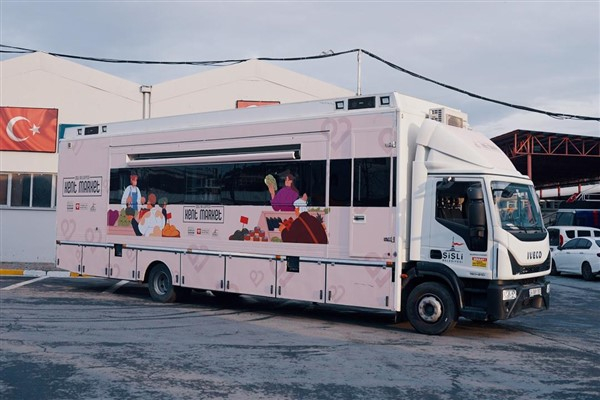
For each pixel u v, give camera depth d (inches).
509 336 422.3
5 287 627.2
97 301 544.4
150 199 542.6
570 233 1063.0
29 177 893.8
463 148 407.5
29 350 347.3
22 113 882.1
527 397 275.7
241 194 484.7
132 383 285.9
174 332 407.8
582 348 386.9
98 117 890.1
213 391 275.3
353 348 368.2
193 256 511.5
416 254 413.1
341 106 437.7
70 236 602.2
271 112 474.6
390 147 412.8
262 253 470.3
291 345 374.0
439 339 400.8
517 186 421.7
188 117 524.1
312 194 446.0
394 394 275.6
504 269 387.5
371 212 418.0
